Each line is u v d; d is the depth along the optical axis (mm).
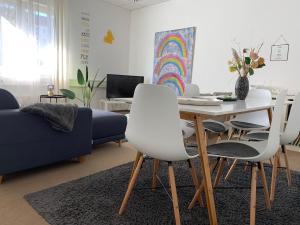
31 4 4184
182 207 1684
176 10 4914
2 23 3930
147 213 1588
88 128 2488
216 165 2074
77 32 4969
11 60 4062
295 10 3455
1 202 1678
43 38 4410
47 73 4527
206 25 4457
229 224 1502
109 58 5613
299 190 2043
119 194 1837
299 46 3455
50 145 2172
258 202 1806
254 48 3891
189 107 1381
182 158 1275
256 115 2553
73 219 1492
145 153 1369
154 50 5371
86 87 5176
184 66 4812
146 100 1250
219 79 4355
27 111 1989
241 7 3996
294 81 3527
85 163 2512
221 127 2404
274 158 1881
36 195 1775
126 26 5859
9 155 1919
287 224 1533
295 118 1833
